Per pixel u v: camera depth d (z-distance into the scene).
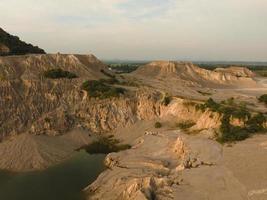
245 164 47.53
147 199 37.53
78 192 47.09
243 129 60.06
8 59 84.12
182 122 72.69
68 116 73.62
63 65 92.12
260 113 65.62
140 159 53.75
